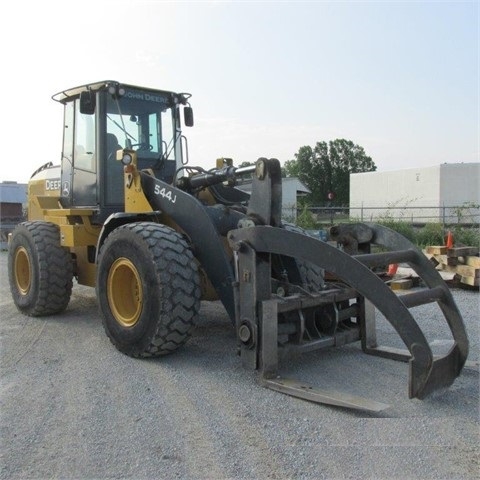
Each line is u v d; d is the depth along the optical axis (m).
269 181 4.32
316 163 73.75
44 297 6.38
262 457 3.07
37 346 5.29
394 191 35.75
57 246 6.45
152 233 4.68
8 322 6.33
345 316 4.71
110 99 6.11
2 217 16.44
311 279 5.03
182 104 6.66
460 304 7.16
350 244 4.93
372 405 3.53
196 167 5.60
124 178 5.81
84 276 6.53
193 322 4.62
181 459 3.06
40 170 8.20
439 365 3.78
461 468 2.93
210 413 3.64
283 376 4.27
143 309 4.64
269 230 4.09
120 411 3.70
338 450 3.13
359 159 73.69
